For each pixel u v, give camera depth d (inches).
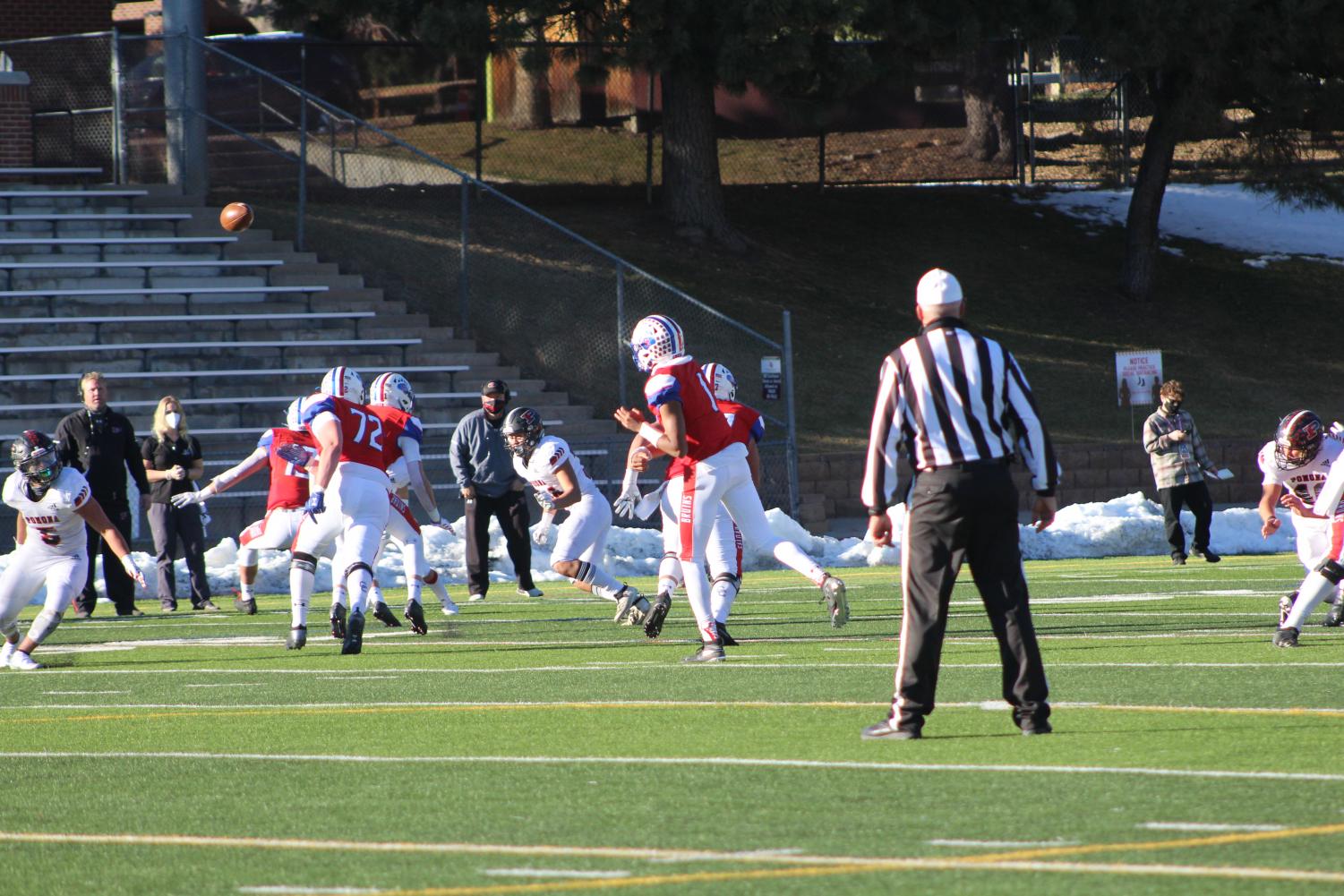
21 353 2559.1
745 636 1266.0
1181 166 4608.8
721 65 3137.3
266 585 1956.2
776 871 496.7
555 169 3855.8
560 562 1317.7
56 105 3314.5
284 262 2955.2
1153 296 3779.5
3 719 900.0
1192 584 1696.6
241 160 3196.4
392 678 1041.5
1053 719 778.2
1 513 2258.9
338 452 1169.4
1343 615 1217.4
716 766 677.9
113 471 1648.6
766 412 2915.8
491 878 497.0
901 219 3998.5
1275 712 787.4
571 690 950.4
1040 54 4057.6
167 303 2829.7
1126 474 2962.6
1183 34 3435.0
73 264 2775.6
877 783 629.6
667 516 1109.1
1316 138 3907.5
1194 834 529.0
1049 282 3801.7
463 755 729.0
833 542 2246.6
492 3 3147.1
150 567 1873.8
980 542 714.8
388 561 1961.1
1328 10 3474.4
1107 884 468.1
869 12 3253.0
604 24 3198.8
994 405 693.9
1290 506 1211.2
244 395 2667.3
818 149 4121.6
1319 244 4173.2
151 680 1067.9
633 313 2950.3
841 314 3457.2
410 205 3161.9
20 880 520.1
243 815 612.7
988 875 482.9
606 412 2856.8
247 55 3631.9
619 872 500.7
